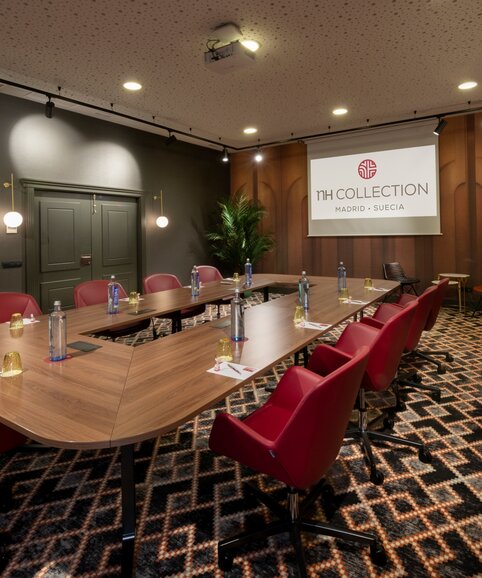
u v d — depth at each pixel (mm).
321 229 7738
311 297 3691
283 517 1684
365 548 1663
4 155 5105
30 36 3629
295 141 7703
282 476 1403
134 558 1540
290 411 1862
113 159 6484
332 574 1530
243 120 6344
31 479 2170
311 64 4281
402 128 6832
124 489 1467
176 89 4977
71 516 1867
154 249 7312
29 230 5410
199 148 8188
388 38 3738
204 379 1687
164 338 2357
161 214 7410
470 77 4711
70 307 6039
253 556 1628
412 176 6840
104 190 6336
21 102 5238
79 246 6137
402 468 2219
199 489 2064
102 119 6250
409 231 6953
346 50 3967
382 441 2512
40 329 2621
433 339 4777
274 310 3123
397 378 2947
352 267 7598
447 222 6719
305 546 1678
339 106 5711
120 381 1673
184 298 3807
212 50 3797
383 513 1858
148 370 1805
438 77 4691
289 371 1914
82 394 1535
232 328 2266
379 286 4418
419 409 2939
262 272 8641
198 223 8242
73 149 5887
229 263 8164
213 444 1575
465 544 1666
